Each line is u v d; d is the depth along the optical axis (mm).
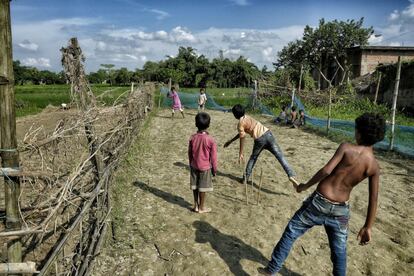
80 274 3191
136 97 10375
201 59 67312
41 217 3045
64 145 3727
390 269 3873
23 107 21703
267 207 5371
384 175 7156
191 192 6012
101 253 3977
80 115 3857
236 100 28797
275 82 24156
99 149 4109
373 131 2867
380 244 4367
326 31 34438
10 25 2184
